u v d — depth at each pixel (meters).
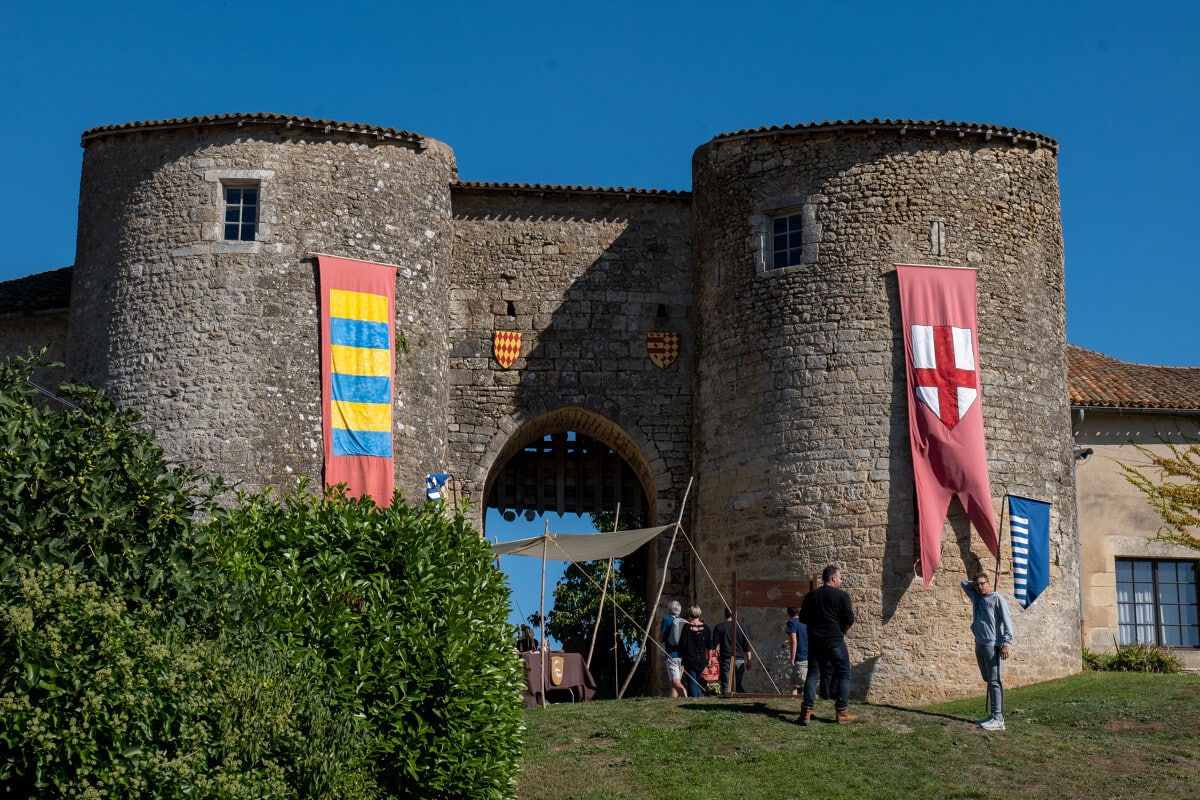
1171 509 27.39
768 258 25.52
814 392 24.44
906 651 23.20
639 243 28.16
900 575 23.50
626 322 27.81
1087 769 16.69
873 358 24.33
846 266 24.75
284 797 11.59
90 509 11.09
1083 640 26.48
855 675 23.19
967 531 23.78
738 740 17.59
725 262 26.02
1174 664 25.36
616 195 28.08
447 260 27.44
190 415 24.45
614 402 27.47
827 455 24.16
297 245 25.34
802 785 16.08
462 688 14.11
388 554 14.59
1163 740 18.00
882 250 24.73
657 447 27.33
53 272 29.34
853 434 24.11
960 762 16.83
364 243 25.86
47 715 10.11
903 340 24.36
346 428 24.94
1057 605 24.33
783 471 24.42
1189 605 27.44
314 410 24.86
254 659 11.87
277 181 25.52
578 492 29.11
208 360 24.67
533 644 24.41
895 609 23.39
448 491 26.84
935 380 24.14
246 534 14.02
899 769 16.59
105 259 25.67
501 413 27.31
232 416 24.45
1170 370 30.41
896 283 24.59
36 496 10.91
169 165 25.64
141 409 24.61
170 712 10.78
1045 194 25.98
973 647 23.34
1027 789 16.00
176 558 11.66
